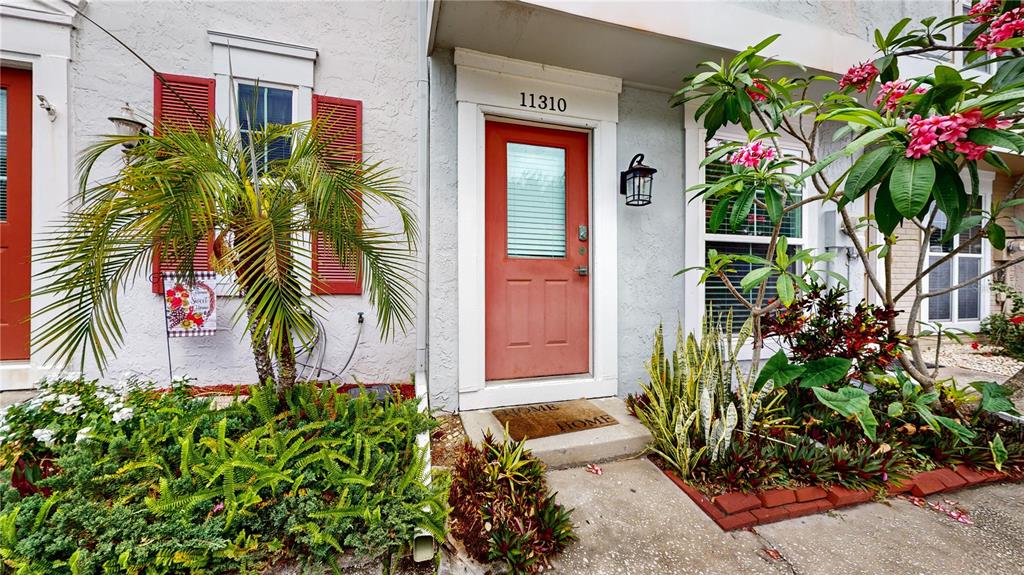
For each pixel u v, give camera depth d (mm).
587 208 3082
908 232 5156
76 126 2709
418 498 1560
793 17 2979
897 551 1578
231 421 1775
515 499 1586
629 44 2582
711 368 2047
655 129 3191
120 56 2754
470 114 2680
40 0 2615
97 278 1473
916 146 1522
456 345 2721
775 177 2193
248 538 1355
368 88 3193
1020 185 2197
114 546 1252
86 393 1882
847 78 2621
